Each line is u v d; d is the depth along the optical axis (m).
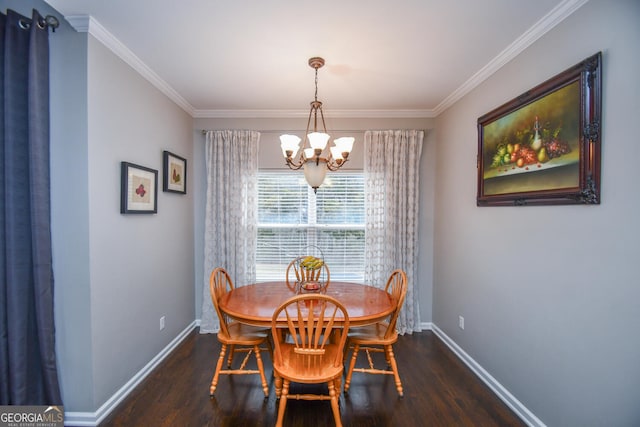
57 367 1.75
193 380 2.25
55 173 1.72
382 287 3.15
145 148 2.31
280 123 3.27
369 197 3.18
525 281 1.84
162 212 2.57
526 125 1.81
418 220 3.26
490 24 1.71
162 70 2.29
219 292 2.33
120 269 2.02
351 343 2.20
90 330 1.76
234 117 3.26
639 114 1.21
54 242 1.73
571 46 1.53
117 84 1.97
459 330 2.66
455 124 2.77
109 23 1.72
